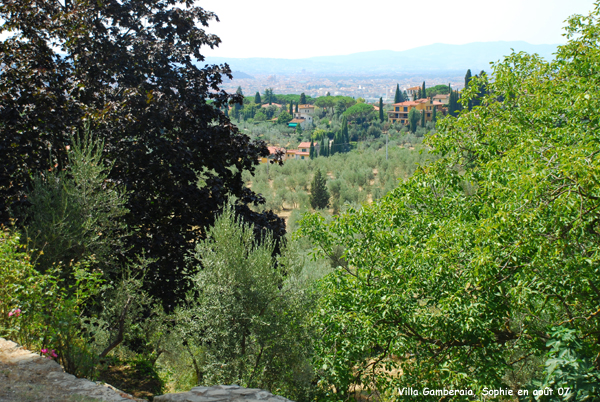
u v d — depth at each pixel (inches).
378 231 339.9
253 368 317.4
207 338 306.3
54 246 251.0
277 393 316.2
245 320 311.9
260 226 421.4
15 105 350.0
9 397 147.7
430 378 298.5
